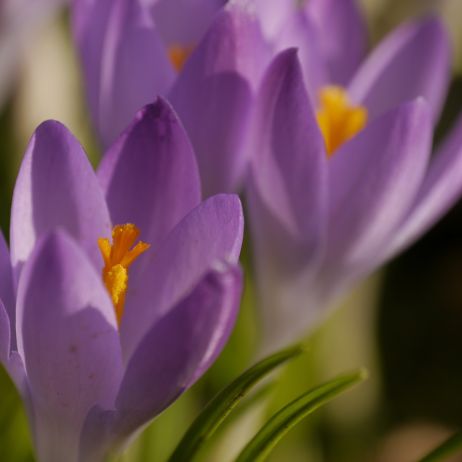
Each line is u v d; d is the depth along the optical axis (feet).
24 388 1.74
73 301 1.67
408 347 3.22
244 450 1.78
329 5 2.05
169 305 1.73
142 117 1.76
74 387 1.71
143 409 1.71
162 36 2.02
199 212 1.71
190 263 1.72
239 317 2.14
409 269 3.40
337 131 1.92
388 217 1.89
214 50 1.84
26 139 2.26
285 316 1.93
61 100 2.32
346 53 2.06
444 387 3.13
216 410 1.76
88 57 1.94
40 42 2.26
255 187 1.87
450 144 1.90
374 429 2.78
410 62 2.02
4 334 1.71
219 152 1.86
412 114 1.85
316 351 2.30
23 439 2.01
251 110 1.86
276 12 2.02
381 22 2.65
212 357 1.69
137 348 1.69
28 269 1.67
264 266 1.91
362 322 2.61
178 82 1.85
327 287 1.92
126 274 1.74
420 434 2.98
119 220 1.78
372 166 1.87
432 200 1.91
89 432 1.73
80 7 1.94
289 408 1.78
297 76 1.82
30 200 1.74
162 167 1.77
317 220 1.87
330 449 2.67
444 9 2.73
